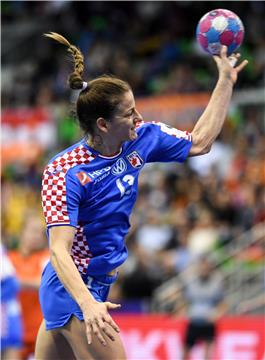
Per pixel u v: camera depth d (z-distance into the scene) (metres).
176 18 47.00
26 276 20.72
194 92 40.56
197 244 30.78
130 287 29.00
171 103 37.84
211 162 35.78
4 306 18.75
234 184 34.09
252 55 40.66
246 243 30.14
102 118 10.30
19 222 38.09
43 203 10.27
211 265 28.44
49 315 10.77
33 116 41.25
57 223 10.13
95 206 10.47
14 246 36.16
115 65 45.00
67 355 10.98
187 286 27.64
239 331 24.42
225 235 30.89
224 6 45.19
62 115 40.34
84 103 10.36
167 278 30.09
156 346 25.17
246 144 35.56
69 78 10.47
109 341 10.48
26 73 49.69
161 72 43.62
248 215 31.62
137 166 10.76
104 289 10.85
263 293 29.08
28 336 20.52
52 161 10.46
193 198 34.16
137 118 10.53
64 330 10.65
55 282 10.68
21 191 39.91
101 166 10.48
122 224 10.73
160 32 47.50
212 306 26.80
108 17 49.81
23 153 41.31
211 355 24.56
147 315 28.17
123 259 10.82
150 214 34.16
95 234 10.56
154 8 48.31
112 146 10.48
